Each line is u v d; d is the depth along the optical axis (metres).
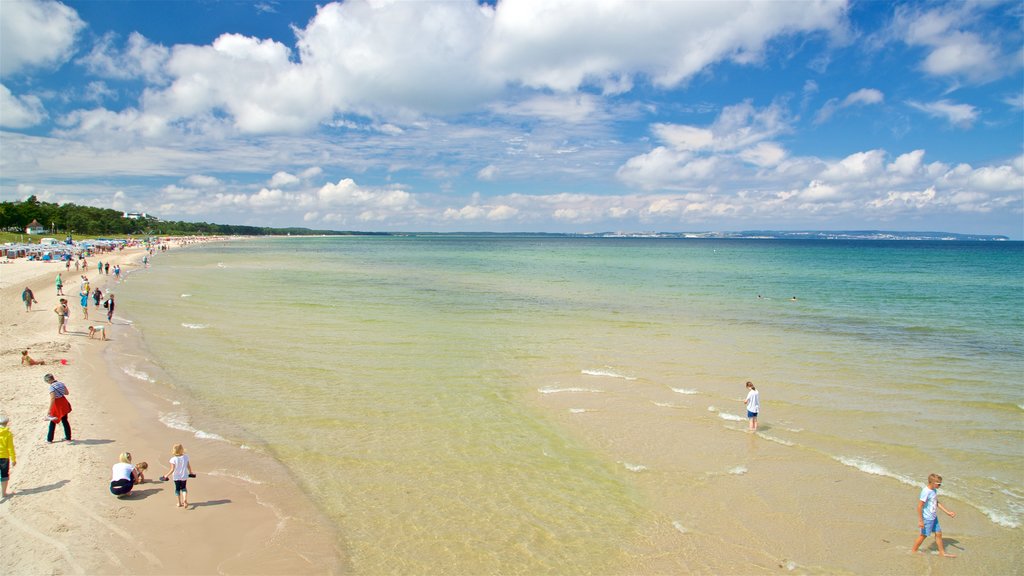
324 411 18.25
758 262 112.12
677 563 10.52
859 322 37.69
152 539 10.74
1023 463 14.89
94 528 11.02
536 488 13.29
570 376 22.86
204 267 86.75
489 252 164.12
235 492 12.76
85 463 13.87
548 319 37.59
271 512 11.94
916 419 18.05
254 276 71.38
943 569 10.49
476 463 14.57
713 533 11.55
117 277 61.31
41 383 20.23
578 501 12.72
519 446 15.69
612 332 32.88
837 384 22.03
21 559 9.91
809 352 27.89
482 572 10.09
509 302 46.84
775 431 16.94
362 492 12.93
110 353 25.61
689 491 13.26
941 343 30.53
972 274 81.19
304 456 14.79
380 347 27.94
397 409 18.55
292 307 42.09
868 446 15.89
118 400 18.88
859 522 12.03
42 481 12.84
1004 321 38.47
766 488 13.42
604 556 10.67
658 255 144.75
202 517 11.63
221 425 16.86
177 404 18.70
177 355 25.56
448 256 137.62
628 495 13.04
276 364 24.19
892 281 69.62
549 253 157.50
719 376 23.09
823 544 11.23
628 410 18.70
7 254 87.31
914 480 13.90
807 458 15.07
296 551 10.55
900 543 11.30
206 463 14.23
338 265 97.94
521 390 20.83
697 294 53.97
